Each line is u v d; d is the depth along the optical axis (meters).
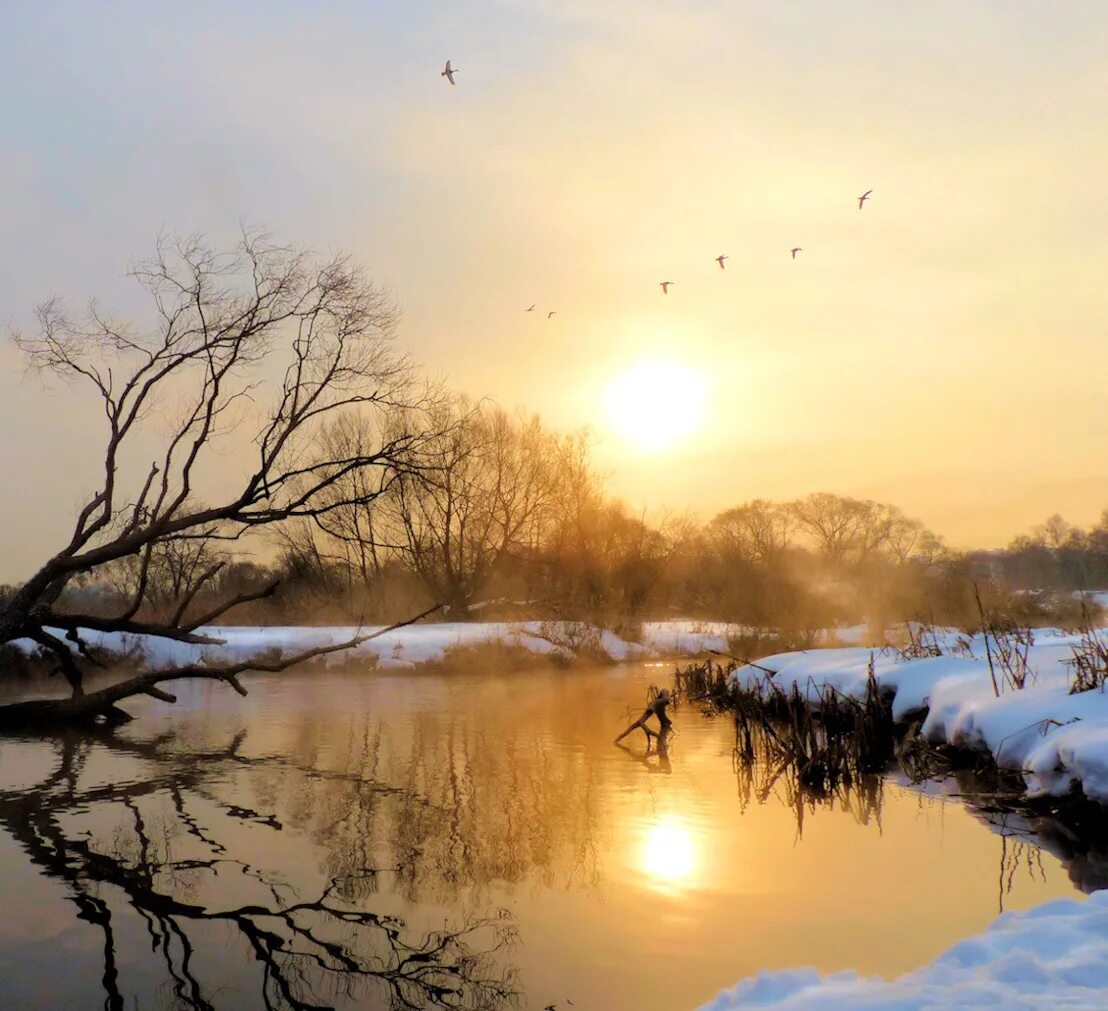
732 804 11.25
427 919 7.55
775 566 52.00
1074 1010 4.18
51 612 17.08
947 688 13.04
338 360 17.52
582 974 6.41
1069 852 8.91
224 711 20.67
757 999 5.11
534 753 15.04
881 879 8.22
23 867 8.99
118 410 17.16
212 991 6.40
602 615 38.81
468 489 41.41
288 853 9.37
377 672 29.48
